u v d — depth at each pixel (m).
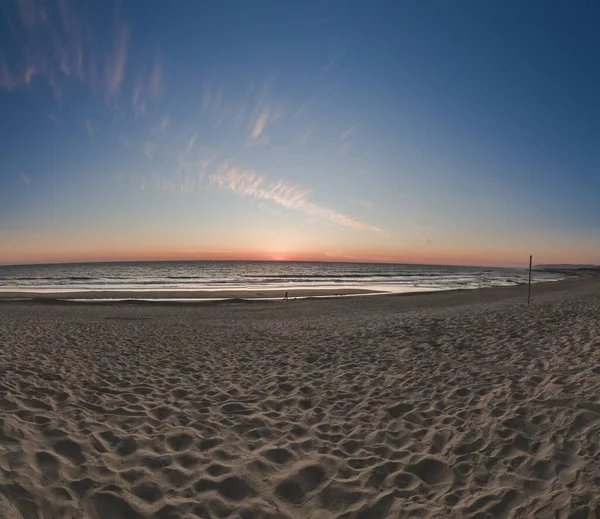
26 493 2.84
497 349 7.82
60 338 9.84
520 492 3.09
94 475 3.26
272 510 3.00
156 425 4.51
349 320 14.66
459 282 50.97
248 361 8.25
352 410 5.25
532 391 5.11
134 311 19.78
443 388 5.84
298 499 3.17
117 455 3.67
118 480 3.22
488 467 3.53
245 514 2.92
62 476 3.17
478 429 4.28
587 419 4.00
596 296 17.17
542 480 3.20
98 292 31.09
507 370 6.36
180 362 8.01
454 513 2.93
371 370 7.20
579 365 5.84
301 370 7.45
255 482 3.36
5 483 2.88
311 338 10.85
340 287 40.22
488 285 44.28
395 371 7.02
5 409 4.38
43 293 30.52
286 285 43.31
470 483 3.33
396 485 3.36
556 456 3.49
